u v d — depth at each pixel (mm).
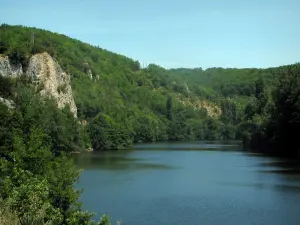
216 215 43438
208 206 47469
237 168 81125
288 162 90125
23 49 133250
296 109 99750
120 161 99000
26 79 128000
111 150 143000
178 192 56000
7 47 133750
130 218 42562
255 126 144000
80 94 189000
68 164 33281
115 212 45000
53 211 27250
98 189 58344
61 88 142125
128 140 154375
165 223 40781
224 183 62812
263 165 85062
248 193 54312
